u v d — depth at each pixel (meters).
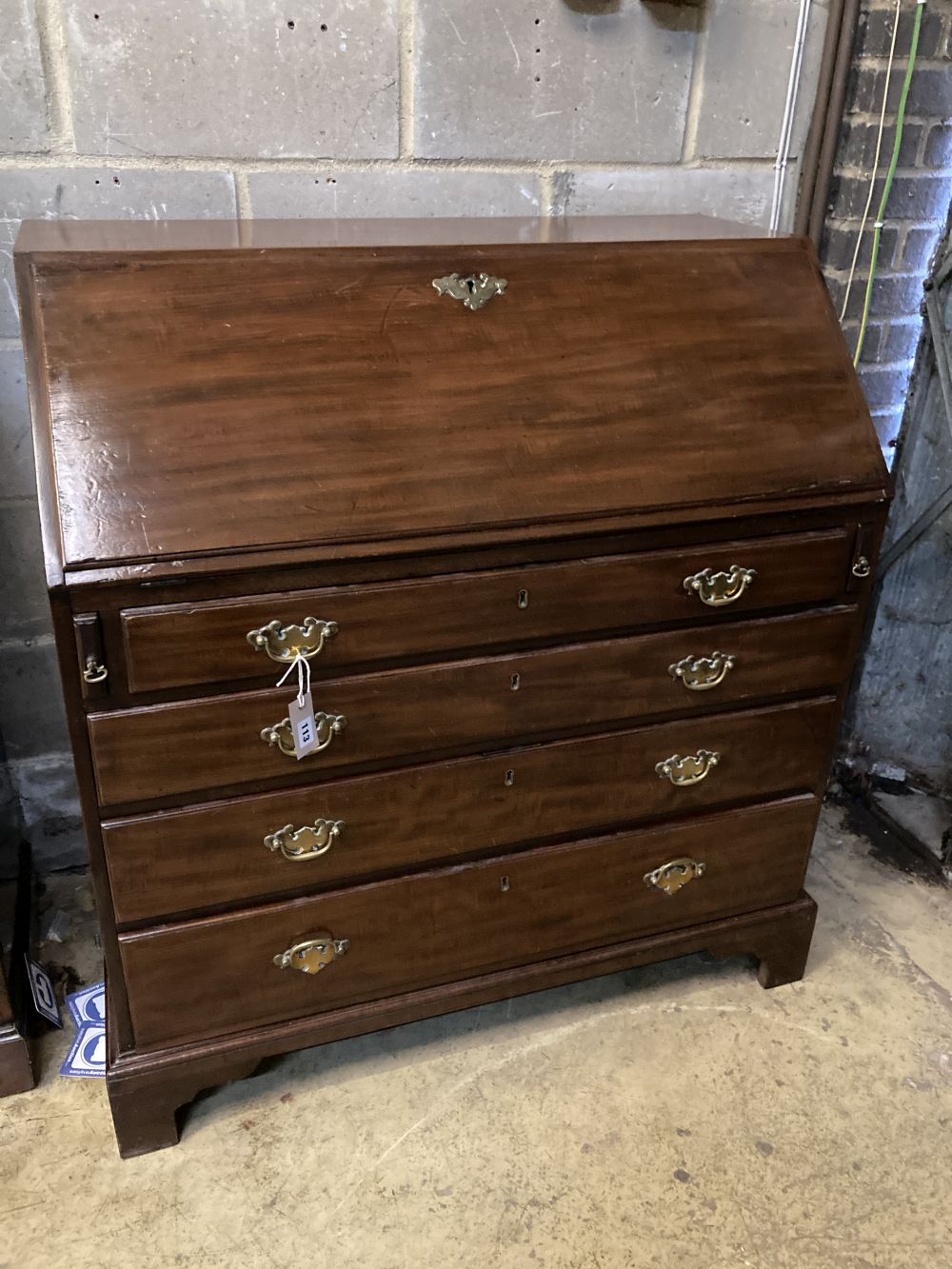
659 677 1.38
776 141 1.85
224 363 1.16
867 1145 1.44
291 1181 1.37
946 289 1.89
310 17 1.51
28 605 1.74
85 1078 1.51
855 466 1.38
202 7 1.46
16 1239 1.28
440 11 1.57
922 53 1.79
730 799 1.54
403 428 1.20
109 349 1.14
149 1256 1.27
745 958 1.79
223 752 1.20
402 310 1.24
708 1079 1.54
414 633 1.22
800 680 1.48
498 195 1.73
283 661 1.17
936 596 2.08
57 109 1.46
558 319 1.29
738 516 1.31
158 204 1.56
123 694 1.13
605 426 1.27
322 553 1.14
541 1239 1.30
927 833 2.10
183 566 1.09
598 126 1.73
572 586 1.27
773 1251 1.30
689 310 1.35
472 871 1.41
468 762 1.34
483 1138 1.44
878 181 1.86
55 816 1.89
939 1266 1.29
